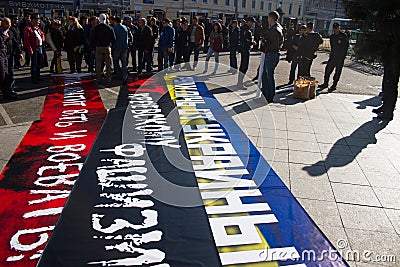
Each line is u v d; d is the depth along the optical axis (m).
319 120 5.91
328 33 40.56
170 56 10.36
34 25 7.89
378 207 3.25
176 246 2.53
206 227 2.76
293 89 7.95
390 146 4.81
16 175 3.62
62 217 2.80
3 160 3.96
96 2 34.31
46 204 3.11
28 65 10.66
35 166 3.84
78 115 5.77
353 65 14.35
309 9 54.34
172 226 2.75
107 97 7.06
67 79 8.75
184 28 10.22
